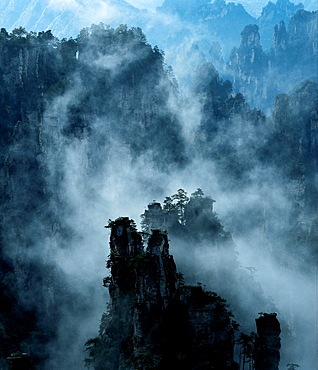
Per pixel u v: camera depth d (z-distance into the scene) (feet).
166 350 267.18
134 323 272.92
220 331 278.46
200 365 267.80
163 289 278.46
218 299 287.89
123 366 273.33
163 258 286.05
